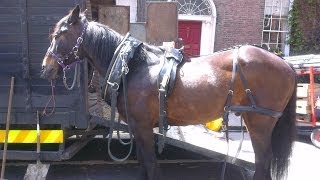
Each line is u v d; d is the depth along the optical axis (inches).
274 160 165.0
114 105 157.2
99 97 225.8
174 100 156.0
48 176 197.8
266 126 156.9
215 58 159.0
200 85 154.1
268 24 578.2
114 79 156.4
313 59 320.8
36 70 181.0
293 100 163.0
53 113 183.0
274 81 154.8
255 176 158.1
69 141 214.8
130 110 157.2
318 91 323.0
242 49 157.2
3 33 178.7
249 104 155.9
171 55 159.9
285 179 165.5
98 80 228.4
